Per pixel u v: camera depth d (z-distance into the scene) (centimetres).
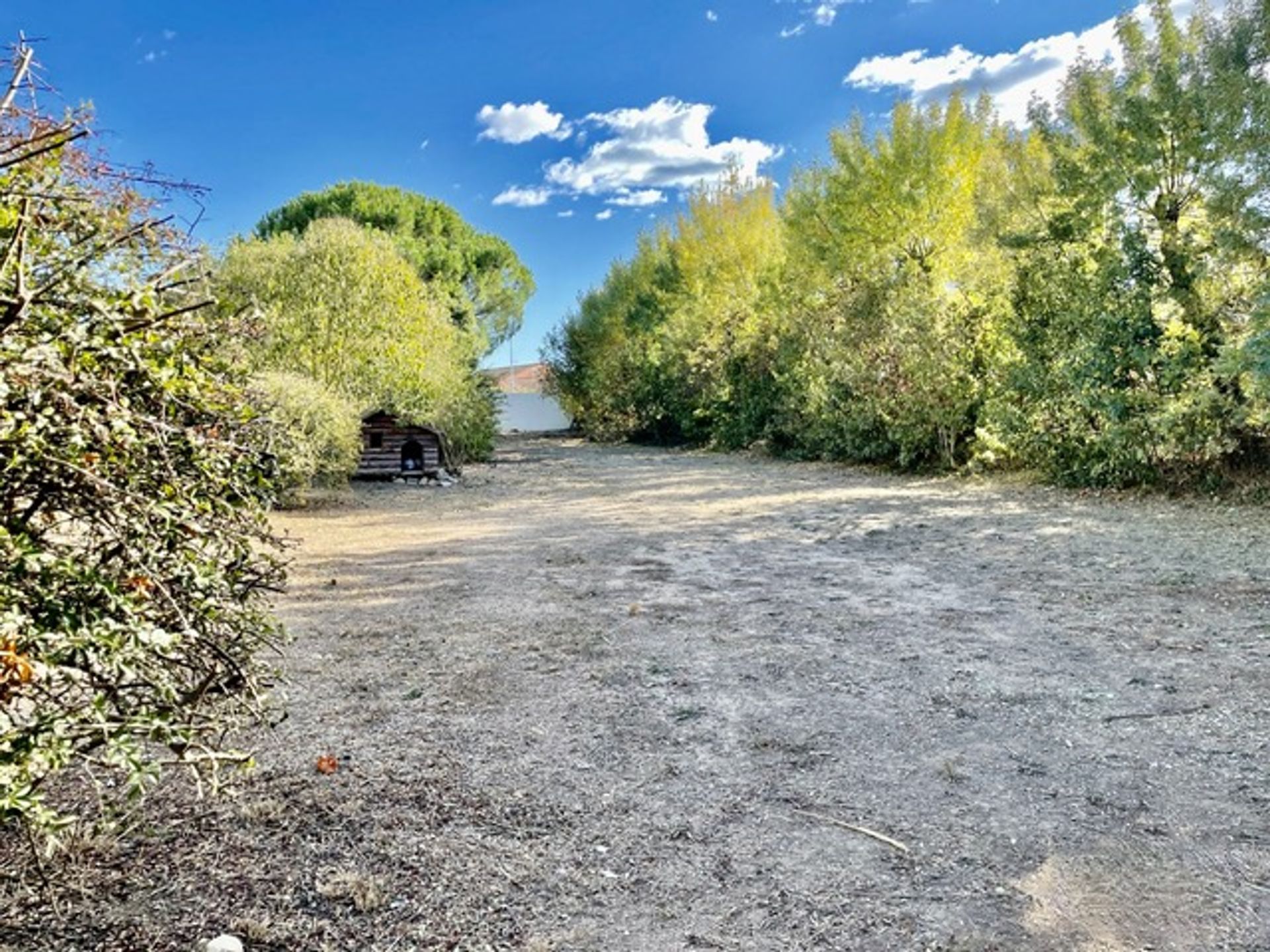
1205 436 947
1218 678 392
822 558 732
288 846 251
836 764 313
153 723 178
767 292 2106
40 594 176
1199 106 922
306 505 1181
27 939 200
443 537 914
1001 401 1222
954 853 249
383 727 354
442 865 243
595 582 657
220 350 274
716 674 420
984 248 1309
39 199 193
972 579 626
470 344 2558
